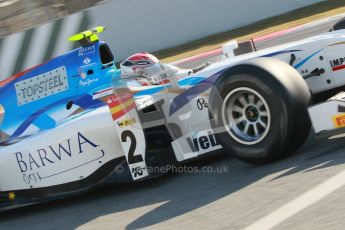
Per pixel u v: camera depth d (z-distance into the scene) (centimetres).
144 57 2027
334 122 1538
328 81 1753
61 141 1912
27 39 5712
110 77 2012
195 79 1869
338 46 1717
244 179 1573
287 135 1546
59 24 5691
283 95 1525
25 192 1998
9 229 1873
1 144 2080
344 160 1444
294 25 4659
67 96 2050
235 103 1638
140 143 1759
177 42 5678
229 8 5512
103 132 1862
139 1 5669
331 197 1227
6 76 5762
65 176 1930
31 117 2089
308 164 1511
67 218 1772
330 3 5312
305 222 1148
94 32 2044
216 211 1381
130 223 1501
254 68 1567
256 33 4866
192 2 5588
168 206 1552
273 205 1295
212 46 4947
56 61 2084
